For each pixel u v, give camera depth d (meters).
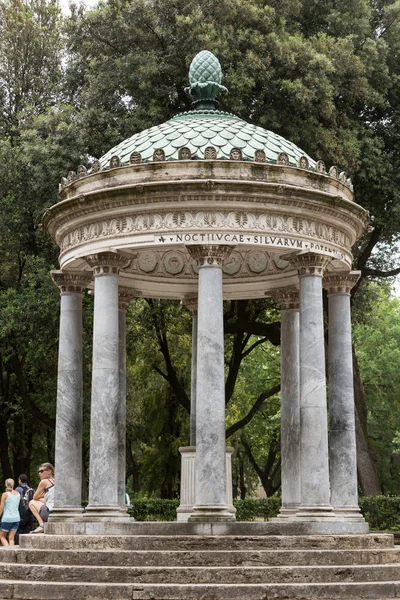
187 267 25.42
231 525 18.06
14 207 38.31
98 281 20.22
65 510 21.19
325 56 33.75
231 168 19.56
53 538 18.17
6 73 44.81
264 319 41.78
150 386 44.31
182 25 34.78
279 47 33.88
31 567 16.31
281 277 24.97
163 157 19.91
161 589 14.91
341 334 22.56
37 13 46.88
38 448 52.94
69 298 22.50
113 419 19.55
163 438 43.56
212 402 18.64
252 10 34.88
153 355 42.69
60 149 35.03
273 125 33.78
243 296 25.91
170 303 38.59
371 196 36.69
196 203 19.34
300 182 20.22
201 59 24.19
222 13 35.00
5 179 39.00
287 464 24.02
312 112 34.44
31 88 45.09
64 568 16.05
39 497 23.33
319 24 38.53
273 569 15.76
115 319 20.06
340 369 22.41
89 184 20.62
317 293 20.39
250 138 21.86
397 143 37.78
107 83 36.28
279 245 19.78
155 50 36.50
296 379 24.34
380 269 43.34
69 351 22.19
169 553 16.44
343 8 37.69
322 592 15.14
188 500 22.05
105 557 16.61
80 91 41.47
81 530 18.80
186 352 42.81
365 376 57.28
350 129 35.97
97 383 19.66
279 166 19.81
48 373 41.56
